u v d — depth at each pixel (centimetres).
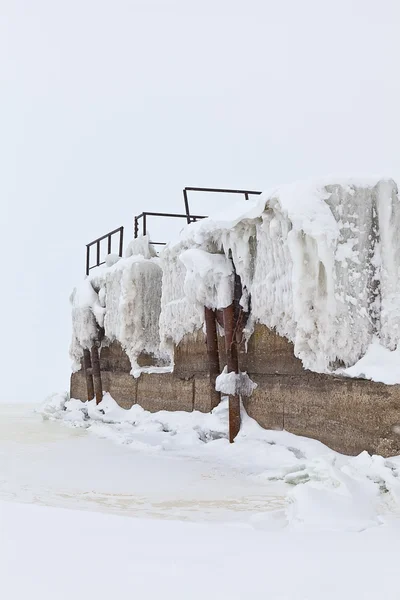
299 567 404
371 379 884
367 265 952
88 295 1997
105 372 2003
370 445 882
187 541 478
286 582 374
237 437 1142
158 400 1606
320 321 948
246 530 537
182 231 1407
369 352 932
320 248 912
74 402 2155
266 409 1127
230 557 427
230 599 347
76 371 2308
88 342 2008
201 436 1254
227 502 725
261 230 1076
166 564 409
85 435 1459
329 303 928
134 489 809
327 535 514
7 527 516
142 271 1744
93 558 422
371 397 884
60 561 414
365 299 946
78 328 2034
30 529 509
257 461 1004
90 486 827
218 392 1293
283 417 1082
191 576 385
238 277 1185
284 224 998
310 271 951
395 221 941
